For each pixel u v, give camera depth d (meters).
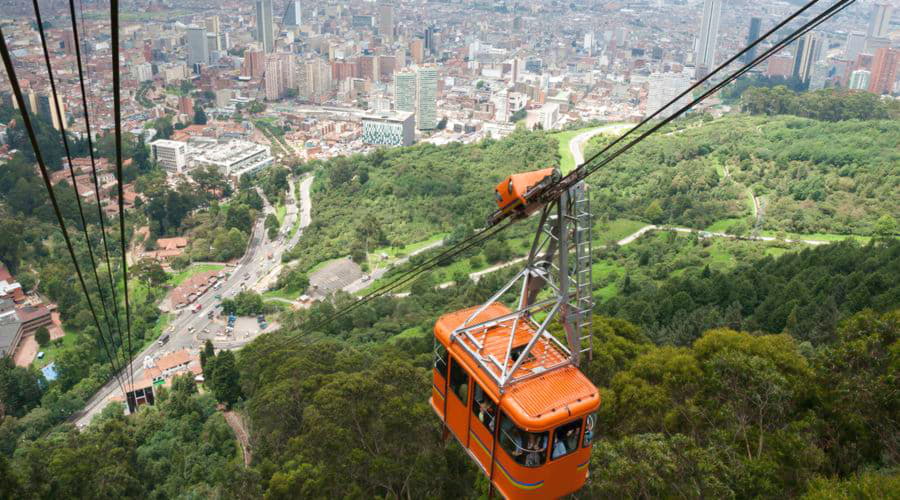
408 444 49.41
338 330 134.38
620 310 95.56
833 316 71.50
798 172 186.50
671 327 84.12
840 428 37.59
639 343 60.38
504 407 22.58
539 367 23.94
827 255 104.12
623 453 34.25
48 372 140.12
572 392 22.86
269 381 74.19
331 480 46.91
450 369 25.86
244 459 80.06
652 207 175.25
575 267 24.06
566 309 24.09
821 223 154.25
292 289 175.62
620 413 43.97
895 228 142.88
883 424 35.66
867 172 175.50
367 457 48.31
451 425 26.61
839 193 169.25
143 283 181.50
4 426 114.56
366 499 47.66
